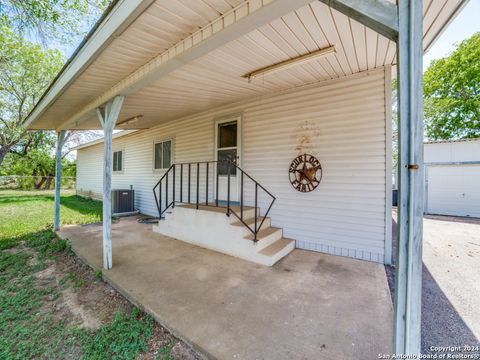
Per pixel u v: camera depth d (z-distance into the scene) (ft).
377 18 3.72
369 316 6.64
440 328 6.34
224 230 12.19
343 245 11.53
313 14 6.47
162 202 21.99
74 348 5.89
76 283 9.41
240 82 11.56
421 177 3.58
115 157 29.66
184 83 11.43
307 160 12.39
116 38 6.82
